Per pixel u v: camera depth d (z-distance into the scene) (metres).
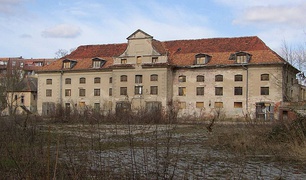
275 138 14.26
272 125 15.23
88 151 7.71
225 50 55.53
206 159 11.45
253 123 16.11
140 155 8.59
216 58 54.59
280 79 49.94
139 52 56.56
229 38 57.81
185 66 55.12
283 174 9.76
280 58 51.06
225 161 11.54
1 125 11.41
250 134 15.27
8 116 14.33
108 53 62.84
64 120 18.42
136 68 56.38
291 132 13.60
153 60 56.03
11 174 6.32
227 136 16.19
